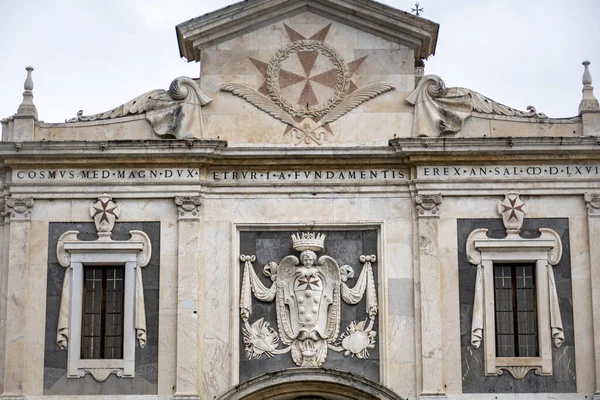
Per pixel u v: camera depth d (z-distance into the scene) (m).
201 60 43.81
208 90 43.62
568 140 42.59
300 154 42.81
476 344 41.81
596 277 42.12
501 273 42.62
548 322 41.97
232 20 43.81
